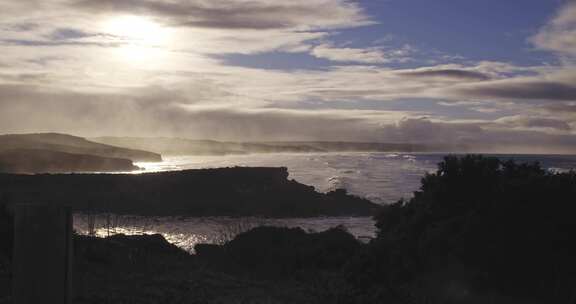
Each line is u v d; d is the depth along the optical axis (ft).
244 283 35.99
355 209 130.21
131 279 33.86
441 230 32.81
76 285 31.04
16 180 145.59
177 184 144.36
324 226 104.94
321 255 46.14
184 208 126.93
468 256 31.65
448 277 31.86
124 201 130.52
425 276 32.81
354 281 34.65
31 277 10.07
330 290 33.22
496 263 31.24
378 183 193.16
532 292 30.58
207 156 545.03
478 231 31.73
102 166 269.85
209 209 126.72
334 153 587.27
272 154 584.40
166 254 49.32
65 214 10.25
